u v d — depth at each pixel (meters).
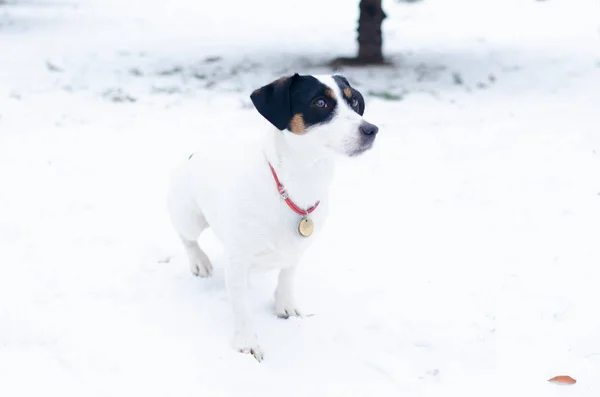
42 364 2.85
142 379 2.77
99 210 4.80
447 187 5.39
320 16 16.11
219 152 3.19
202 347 3.03
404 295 3.64
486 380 2.91
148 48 11.70
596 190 5.21
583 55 10.20
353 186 5.42
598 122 6.91
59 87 8.48
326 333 3.25
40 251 4.05
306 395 2.75
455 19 14.80
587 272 3.90
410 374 2.94
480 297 3.61
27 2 17.91
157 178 5.52
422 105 7.86
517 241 4.35
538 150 6.20
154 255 4.06
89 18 15.38
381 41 10.48
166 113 7.42
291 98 2.71
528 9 15.28
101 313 3.31
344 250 4.23
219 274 3.82
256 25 14.80
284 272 3.31
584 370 2.97
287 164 2.79
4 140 6.33
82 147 6.23
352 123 2.69
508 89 8.58
